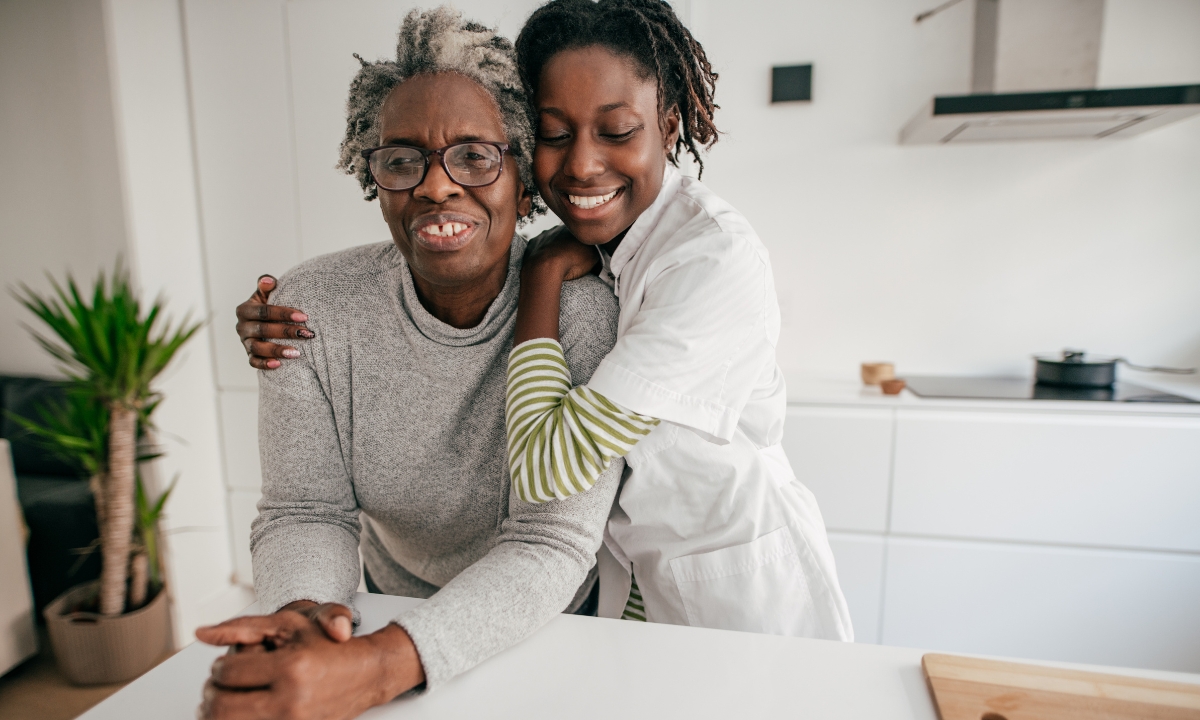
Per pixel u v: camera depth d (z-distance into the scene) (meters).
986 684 0.54
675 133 0.94
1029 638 1.91
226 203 2.24
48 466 2.35
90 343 1.79
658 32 0.81
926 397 1.91
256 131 2.18
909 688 0.56
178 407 2.21
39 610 2.22
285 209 2.21
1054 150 2.13
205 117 2.21
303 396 0.80
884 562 1.96
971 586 1.92
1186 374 2.16
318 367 0.81
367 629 0.67
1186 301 2.13
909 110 2.18
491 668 0.60
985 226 2.21
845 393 2.00
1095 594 1.85
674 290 0.76
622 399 0.69
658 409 0.70
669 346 0.72
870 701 0.55
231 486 2.37
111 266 2.29
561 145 0.82
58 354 1.85
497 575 0.66
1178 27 2.04
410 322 0.79
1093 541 1.84
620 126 0.79
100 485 1.93
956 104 1.78
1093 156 2.12
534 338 0.74
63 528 2.11
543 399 0.71
